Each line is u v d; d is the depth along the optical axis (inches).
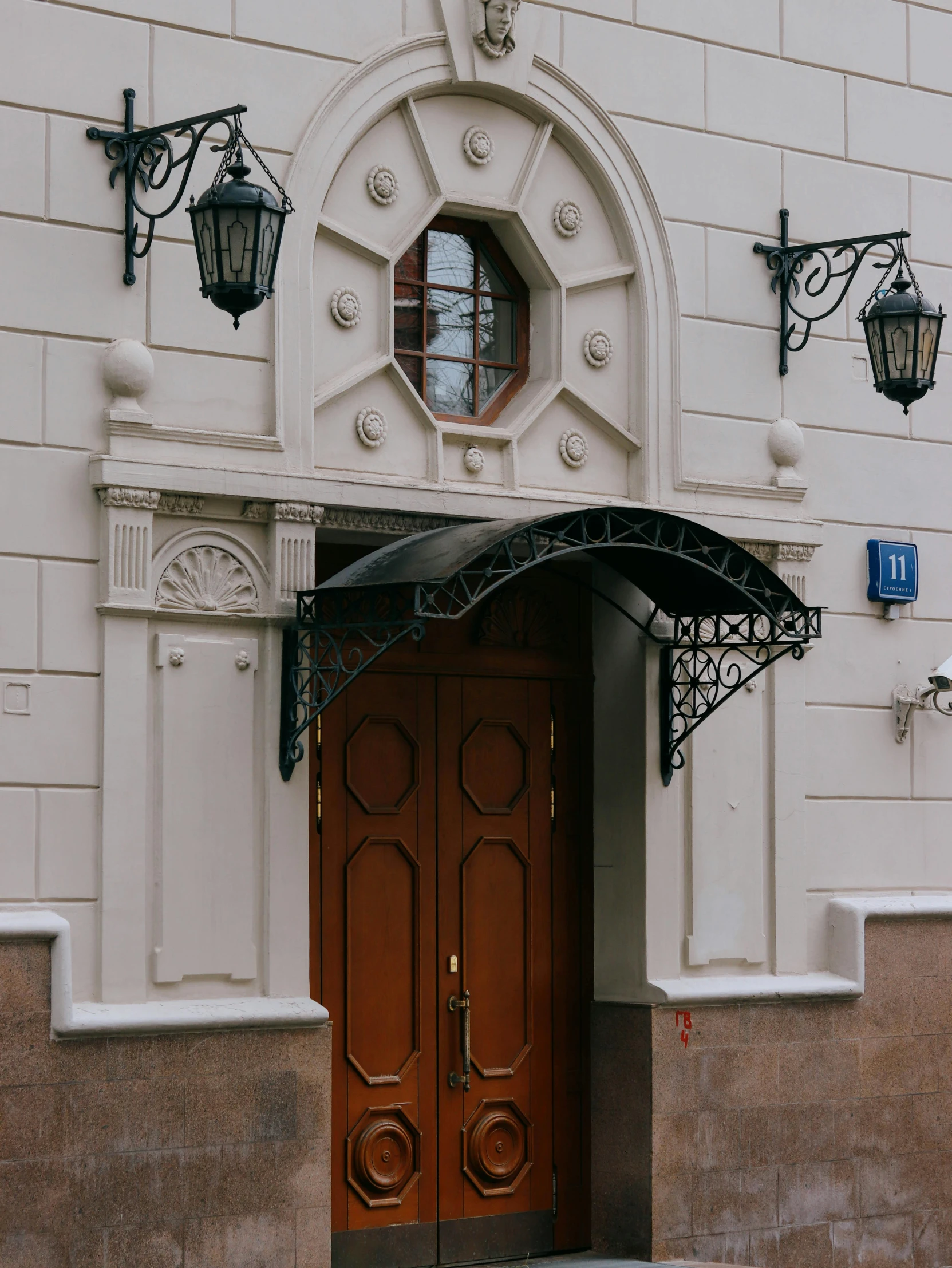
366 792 329.7
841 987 359.3
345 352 317.1
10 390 279.6
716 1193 342.6
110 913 282.2
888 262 385.4
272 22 307.7
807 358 372.2
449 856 338.6
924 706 380.2
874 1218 361.7
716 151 361.1
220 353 300.0
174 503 292.5
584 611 357.1
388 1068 328.2
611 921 350.9
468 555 276.1
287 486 301.4
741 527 356.2
